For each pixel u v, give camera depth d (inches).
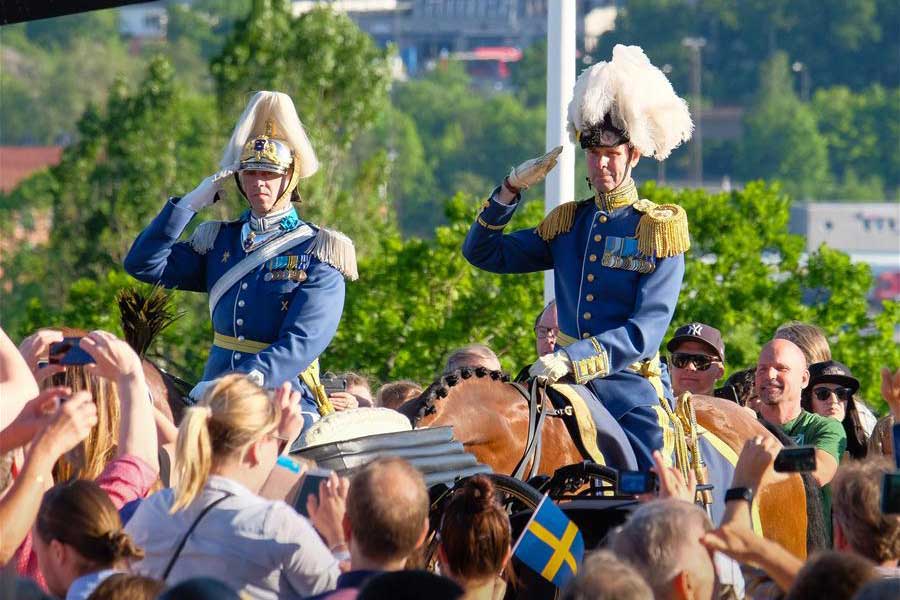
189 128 2883.9
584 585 340.8
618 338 542.3
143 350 544.1
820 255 1322.6
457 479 476.7
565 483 502.0
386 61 2290.8
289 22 2313.0
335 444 475.2
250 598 395.9
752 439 437.4
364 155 6033.5
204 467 398.0
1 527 375.2
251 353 564.7
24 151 6491.1
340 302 566.3
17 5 419.5
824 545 622.8
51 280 2802.7
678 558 375.2
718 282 1337.4
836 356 1291.8
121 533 382.3
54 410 394.6
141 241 567.5
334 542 420.2
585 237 570.9
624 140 559.5
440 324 1198.9
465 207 1261.1
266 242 568.7
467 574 413.1
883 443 597.6
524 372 549.6
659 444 546.9
